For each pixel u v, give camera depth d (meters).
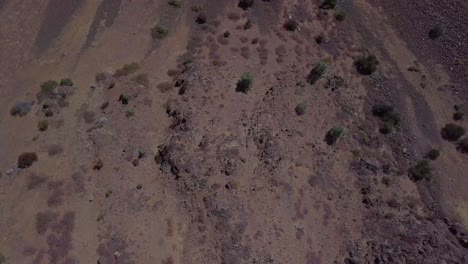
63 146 58.81
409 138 63.59
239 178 55.34
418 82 69.19
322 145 60.31
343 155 60.09
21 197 54.62
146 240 51.59
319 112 63.12
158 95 63.97
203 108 61.28
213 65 66.94
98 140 59.06
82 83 64.69
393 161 61.66
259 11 73.62
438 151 62.69
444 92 68.69
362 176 58.69
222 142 58.09
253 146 58.53
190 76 64.69
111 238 51.69
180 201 54.31
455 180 61.12
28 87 64.38
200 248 51.06
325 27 73.56
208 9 72.94
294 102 63.56
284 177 56.19
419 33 73.88
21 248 51.00
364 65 68.75
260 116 61.44
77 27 70.12
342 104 64.38
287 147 58.81
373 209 56.16
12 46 68.06
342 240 53.62
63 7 71.38
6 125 60.72
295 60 69.19
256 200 54.06
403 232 53.78
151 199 54.69
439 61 71.56
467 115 66.81
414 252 51.62
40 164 57.22
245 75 64.00
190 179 55.06
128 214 53.41
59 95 62.81
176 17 72.12
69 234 52.00
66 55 67.50
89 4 72.00
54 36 69.19
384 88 67.69
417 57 71.88
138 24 71.12
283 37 71.38
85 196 54.81
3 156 58.03
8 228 52.38
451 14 74.50
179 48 69.19
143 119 61.53
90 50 68.19
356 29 74.00
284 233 52.50
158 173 56.97
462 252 52.75
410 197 58.75
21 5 71.44
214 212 52.72
